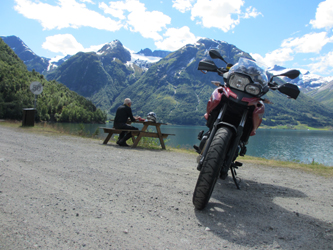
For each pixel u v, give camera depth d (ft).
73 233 7.07
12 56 622.13
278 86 12.55
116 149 25.84
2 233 6.79
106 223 7.88
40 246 6.29
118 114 29.53
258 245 7.22
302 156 109.81
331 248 7.28
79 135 40.78
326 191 14.35
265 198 12.14
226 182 15.05
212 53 14.17
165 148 31.14
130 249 6.47
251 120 12.18
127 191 11.30
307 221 9.34
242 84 11.59
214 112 12.55
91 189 11.23
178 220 8.57
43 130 42.39
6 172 13.04
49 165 15.49
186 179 14.42
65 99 462.19
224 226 8.36
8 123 54.65
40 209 8.58
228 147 11.07
